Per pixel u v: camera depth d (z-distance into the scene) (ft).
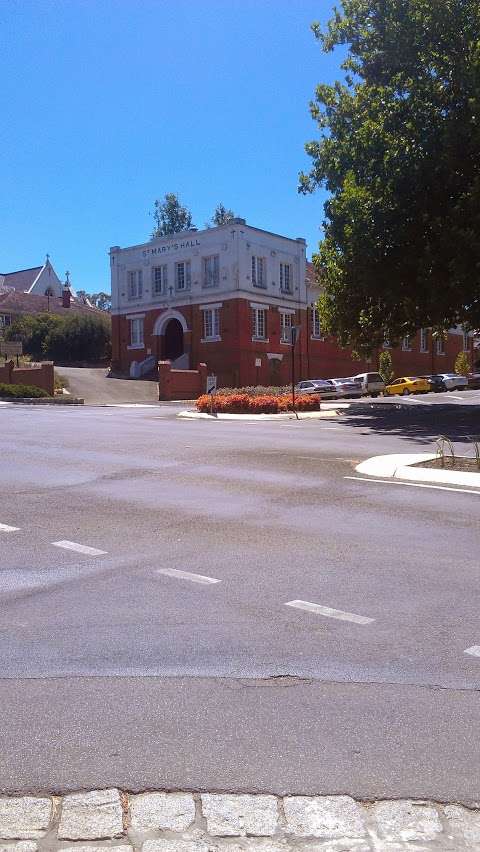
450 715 13.43
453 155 81.25
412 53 87.92
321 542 26.20
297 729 12.87
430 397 150.30
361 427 75.92
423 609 19.17
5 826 10.14
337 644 16.84
